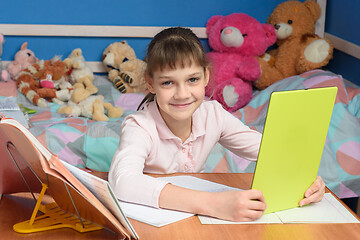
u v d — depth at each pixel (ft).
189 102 3.02
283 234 2.64
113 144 5.91
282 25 7.90
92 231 2.63
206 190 3.11
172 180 3.26
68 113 6.80
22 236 2.55
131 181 2.94
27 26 7.89
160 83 2.98
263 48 7.88
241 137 3.72
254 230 2.66
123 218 2.42
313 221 2.81
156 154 3.47
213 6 8.30
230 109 7.31
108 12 8.16
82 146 5.85
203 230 2.64
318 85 6.70
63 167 2.36
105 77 8.21
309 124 2.80
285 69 7.93
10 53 8.07
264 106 6.93
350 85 7.13
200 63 2.98
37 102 7.21
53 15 8.04
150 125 3.42
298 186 2.97
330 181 5.72
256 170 2.71
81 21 8.14
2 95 7.26
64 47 8.21
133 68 7.82
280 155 2.76
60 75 7.54
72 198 2.46
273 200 2.88
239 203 2.71
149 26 8.25
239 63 7.69
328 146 5.91
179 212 2.82
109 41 8.27
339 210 2.98
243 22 7.79
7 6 7.88
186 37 3.04
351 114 6.23
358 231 2.72
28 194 3.04
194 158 3.67
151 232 2.61
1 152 2.64
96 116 6.75
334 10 8.12
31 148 2.26
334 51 8.18
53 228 2.64
